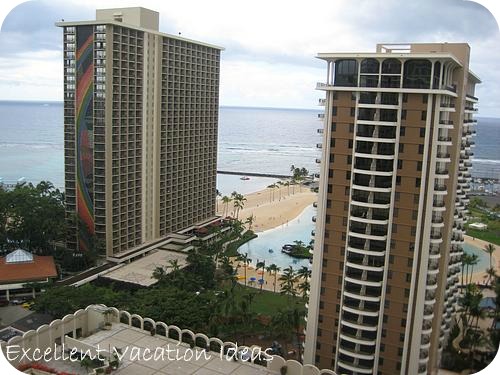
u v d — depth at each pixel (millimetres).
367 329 83750
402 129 79562
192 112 169375
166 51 152875
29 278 118688
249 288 141000
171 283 121188
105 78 131625
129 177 144250
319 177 85500
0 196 142375
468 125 92688
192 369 71438
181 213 170250
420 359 82938
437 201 80625
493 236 166000
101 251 139125
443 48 82688
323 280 87062
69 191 142375
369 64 79875
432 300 82938
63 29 135625
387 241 81938
